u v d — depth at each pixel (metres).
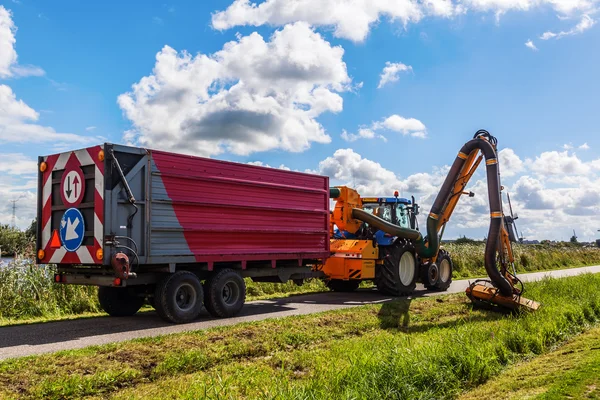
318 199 12.76
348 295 14.19
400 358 5.67
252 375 5.65
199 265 10.14
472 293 10.89
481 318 9.57
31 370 5.47
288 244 11.80
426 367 5.55
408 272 14.65
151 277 9.20
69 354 6.09
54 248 9.24
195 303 9.46
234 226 10.52
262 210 11.16
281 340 7.37
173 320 9.08
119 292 10.01
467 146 12.45
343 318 9.04
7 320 9.38
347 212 14.53
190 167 9.73
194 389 5.04
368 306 10.26
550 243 52.28
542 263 28.91
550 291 12.39
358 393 4.76
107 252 8.41
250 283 14.57
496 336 7.28
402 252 14.15
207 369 6.09
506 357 6.63
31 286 10.49
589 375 5.21
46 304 10.16
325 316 9.04
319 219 12.75
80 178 8.89
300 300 12.79
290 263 12.52
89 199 8.80
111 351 6.31
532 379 5.48
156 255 9.05
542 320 8.48
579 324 9.08
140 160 8.95
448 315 10.13
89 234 8.72
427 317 9.69
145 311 10.87
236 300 10.26
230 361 6.45
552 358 6.53
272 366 6.17
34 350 6.71
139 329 8.42
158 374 5.77
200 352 6.42
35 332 8.08
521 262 27.53
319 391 4.70
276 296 13.86
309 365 6.19
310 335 7.74
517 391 5.19
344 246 14.15
